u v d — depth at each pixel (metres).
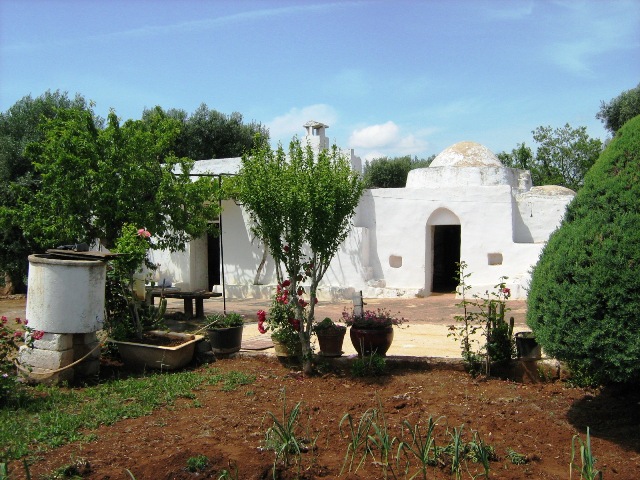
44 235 11.68
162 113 13.61
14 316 14.30
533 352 7.16
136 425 5.82
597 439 5.30
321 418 5.92
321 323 8.11
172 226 12.66
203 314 14.02
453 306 15.56
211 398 6.77
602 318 4.85
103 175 11.05
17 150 19.30
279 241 7.76
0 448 5.13
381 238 18.83
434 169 19.55
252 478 4.39
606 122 25.78
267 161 7.85
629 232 4.90
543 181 31.30
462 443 4.98
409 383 7.08
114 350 8.69
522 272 17.03
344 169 7.89
